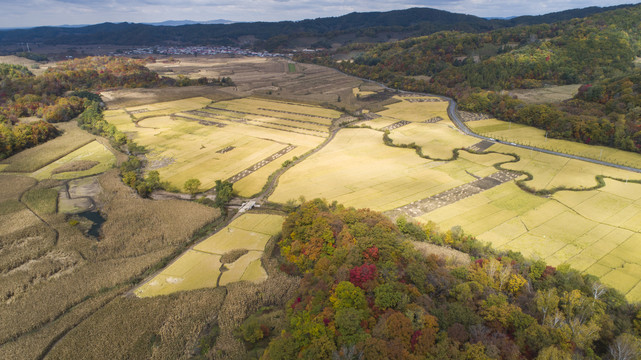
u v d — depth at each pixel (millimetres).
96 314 75875
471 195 126812
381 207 119625
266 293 80188
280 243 96250
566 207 116125
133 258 96562
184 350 67000
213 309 76250
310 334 56562
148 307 77250
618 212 111625
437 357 49062
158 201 128500
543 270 74312
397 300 60812
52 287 85312
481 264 76750
